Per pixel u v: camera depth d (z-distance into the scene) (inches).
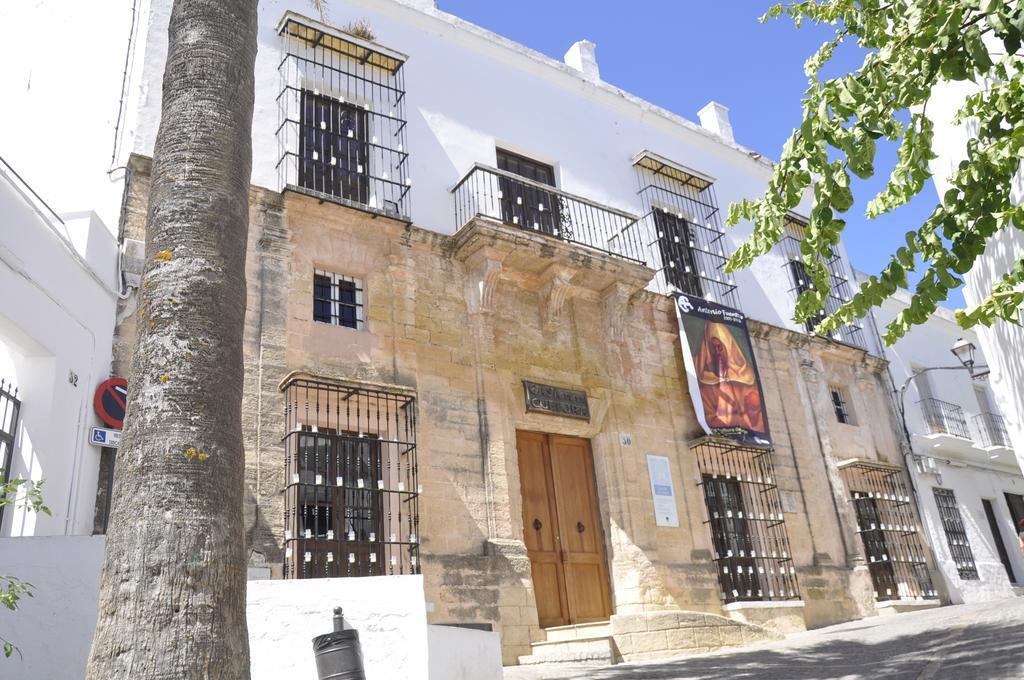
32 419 317.4
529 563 453.1
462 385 477.7
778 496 597.0
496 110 587.2
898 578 656.4
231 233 175.5
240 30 201.2
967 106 202.2
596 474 523.8
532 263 516.1
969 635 339.3
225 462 153.4
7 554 226.8
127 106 443.2
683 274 633.0
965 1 152.8
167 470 147.2
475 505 452.1
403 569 413.7
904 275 177.5
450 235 504.4
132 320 385.4
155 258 168.1
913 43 165.8
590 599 489.4
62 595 226.1
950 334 890.7
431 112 548.7
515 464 479.8
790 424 641.6
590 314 552.7
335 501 410.9
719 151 737.0
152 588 138.1
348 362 442.3
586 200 550.6
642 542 508.7
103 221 390.9
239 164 185.0
